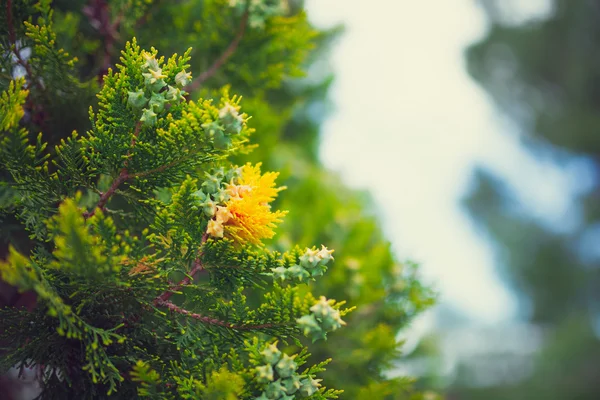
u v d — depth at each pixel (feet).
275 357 1.58
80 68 2.00
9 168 1.61
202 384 1.63
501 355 11.85
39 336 1.65
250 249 1.70
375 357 2.15
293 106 3.09
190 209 1.62
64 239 1.51
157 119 1.62
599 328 13.16
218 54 2.10
